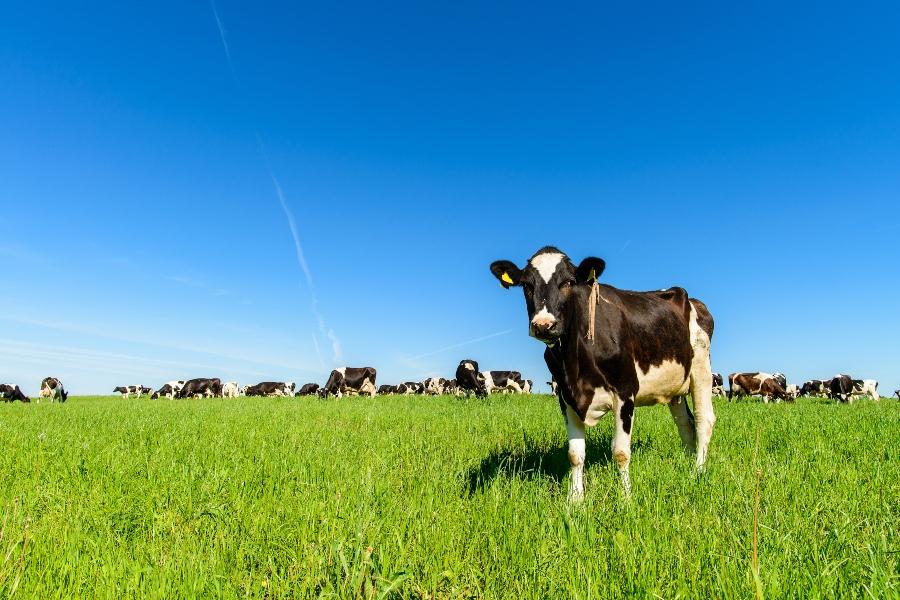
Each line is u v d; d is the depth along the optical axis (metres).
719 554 3.56
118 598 3.29
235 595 3.32
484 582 3.59
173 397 50.88
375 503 4.80
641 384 6.71
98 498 5.21
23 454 7.72
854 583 3.26
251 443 8.68
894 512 4.64
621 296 6.98
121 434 10.26
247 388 52.00
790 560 3.49
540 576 3.47
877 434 9.02
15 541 3.94
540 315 5.84
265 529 4.39
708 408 7.82
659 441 8.95
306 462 6.99
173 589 3.35
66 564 3.63
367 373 38.84
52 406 23.62
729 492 5.07
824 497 4.75
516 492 5.34
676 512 4.55
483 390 28.28
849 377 33.59
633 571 3.45
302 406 21.11
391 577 3.26
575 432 6.32
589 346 6.14
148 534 4.48
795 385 39.38
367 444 8.77
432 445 8.64
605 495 5.09
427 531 4.30
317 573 3.50
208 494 5.30
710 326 8.29
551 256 6.22
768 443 8.57
